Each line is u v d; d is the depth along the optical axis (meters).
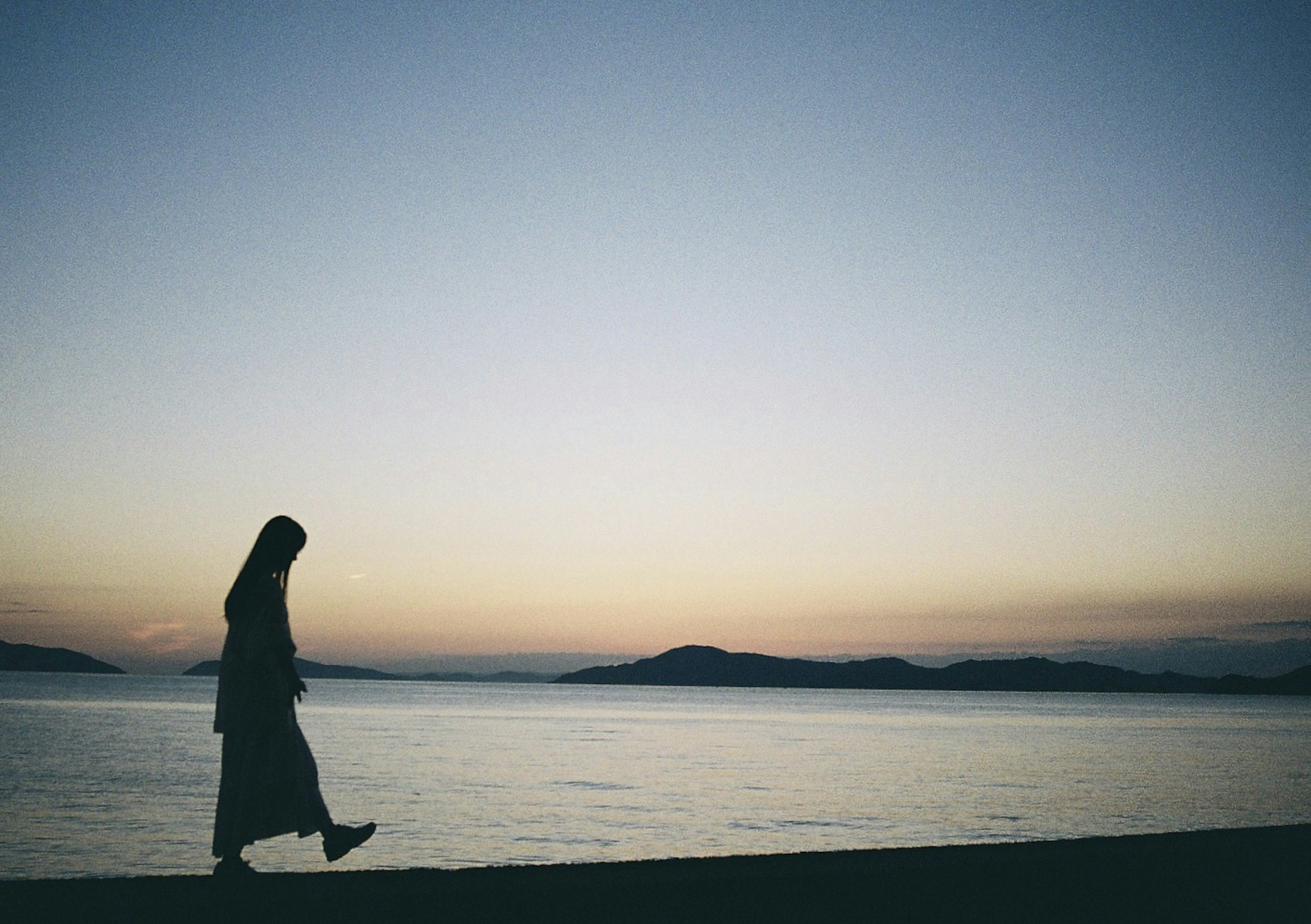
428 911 4.82
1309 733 120.38
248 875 5.27
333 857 5.72
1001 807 39.06
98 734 73.19
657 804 38.03
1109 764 63.59
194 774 44.91
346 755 60.41
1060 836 31.59
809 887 5.48
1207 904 6.41
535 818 33.41
